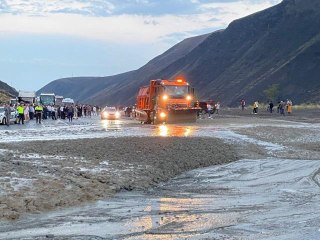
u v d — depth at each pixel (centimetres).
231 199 1338
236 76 17575
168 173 1752
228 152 2289
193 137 2795
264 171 1859
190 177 1727
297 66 15350
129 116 8244
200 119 5384
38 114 5069
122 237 949
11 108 4853
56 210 1154
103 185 1439
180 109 4431
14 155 2016
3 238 932
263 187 1533
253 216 1125
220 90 17012
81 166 1742
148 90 4744
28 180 1420
